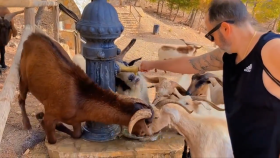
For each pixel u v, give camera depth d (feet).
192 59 9.69
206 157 9.89
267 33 6.59
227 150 9.80
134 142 11.07
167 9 80.53
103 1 9.75
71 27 33.91
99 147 10.71
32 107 15.10
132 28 55.72
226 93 7.43
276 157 7.02
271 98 6.50
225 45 7.11
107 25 9.69
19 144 11.64
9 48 28.02
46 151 11.43
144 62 10.88
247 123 7.04
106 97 9.96
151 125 10.11
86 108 9.95
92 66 10.55
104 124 11.18
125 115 9.72
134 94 12.96
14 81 11.79
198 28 68.13
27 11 15.08
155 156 10.74
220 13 6.78
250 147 7.14
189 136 10.21
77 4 34.24
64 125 11.54
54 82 10.04
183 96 10.75
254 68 6.55
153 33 55.16
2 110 10.39
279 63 6.10
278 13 54.08
